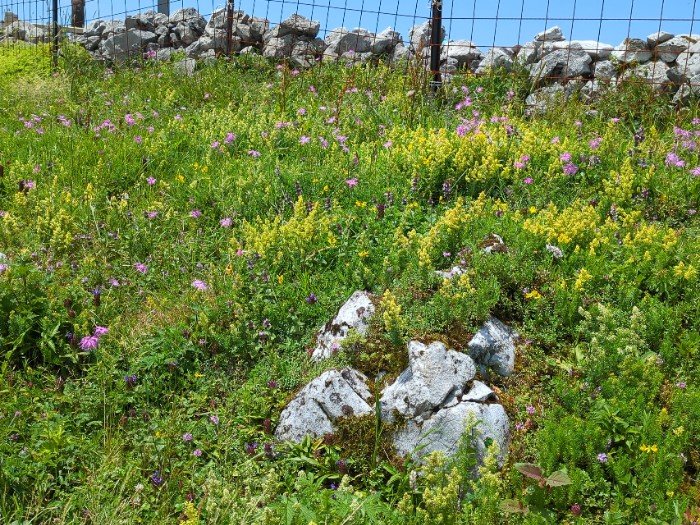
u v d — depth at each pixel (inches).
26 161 310.0
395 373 171.6
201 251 242.8
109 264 232.1
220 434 169.2
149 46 597.0
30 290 201.8
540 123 360.8
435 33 429.1
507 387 174.1
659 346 182.1
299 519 136.2
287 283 216.8
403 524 139.6
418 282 192.9
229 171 292.5
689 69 400.8
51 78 496.7
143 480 155.1
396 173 278.4
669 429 154.6
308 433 167.9
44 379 187.6
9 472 150.6
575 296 187.0
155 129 354.3
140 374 189.8
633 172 262.4
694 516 133.6
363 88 413.4
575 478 144.3
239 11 583.8
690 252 207.6
